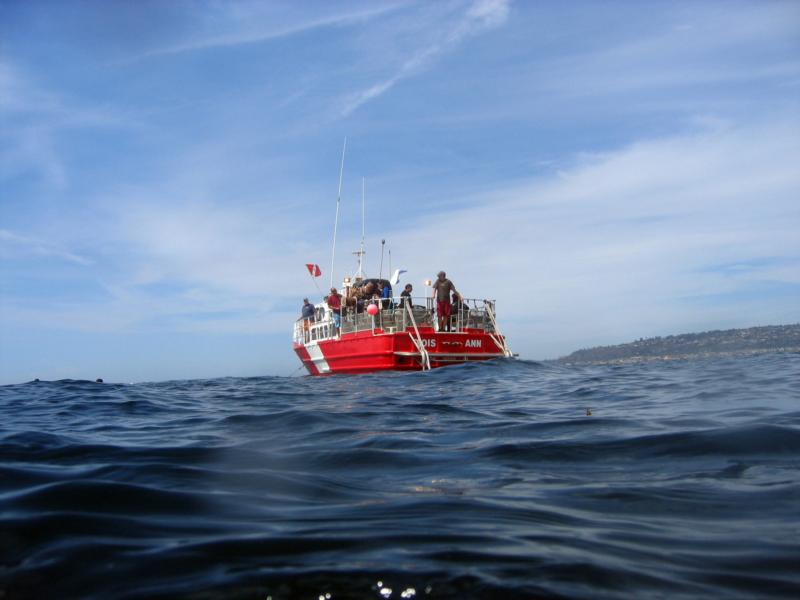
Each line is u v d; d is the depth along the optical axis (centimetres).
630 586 198
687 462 393
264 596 191
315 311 2816
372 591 194
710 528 262
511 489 342
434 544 240
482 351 2241
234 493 333
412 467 412
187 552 230
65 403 1041
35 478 368
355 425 647
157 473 386
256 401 1055
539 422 622
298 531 259
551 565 215
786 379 1084
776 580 204
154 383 1891
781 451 406
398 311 2217
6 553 231
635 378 1349
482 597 189
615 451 437
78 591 198
